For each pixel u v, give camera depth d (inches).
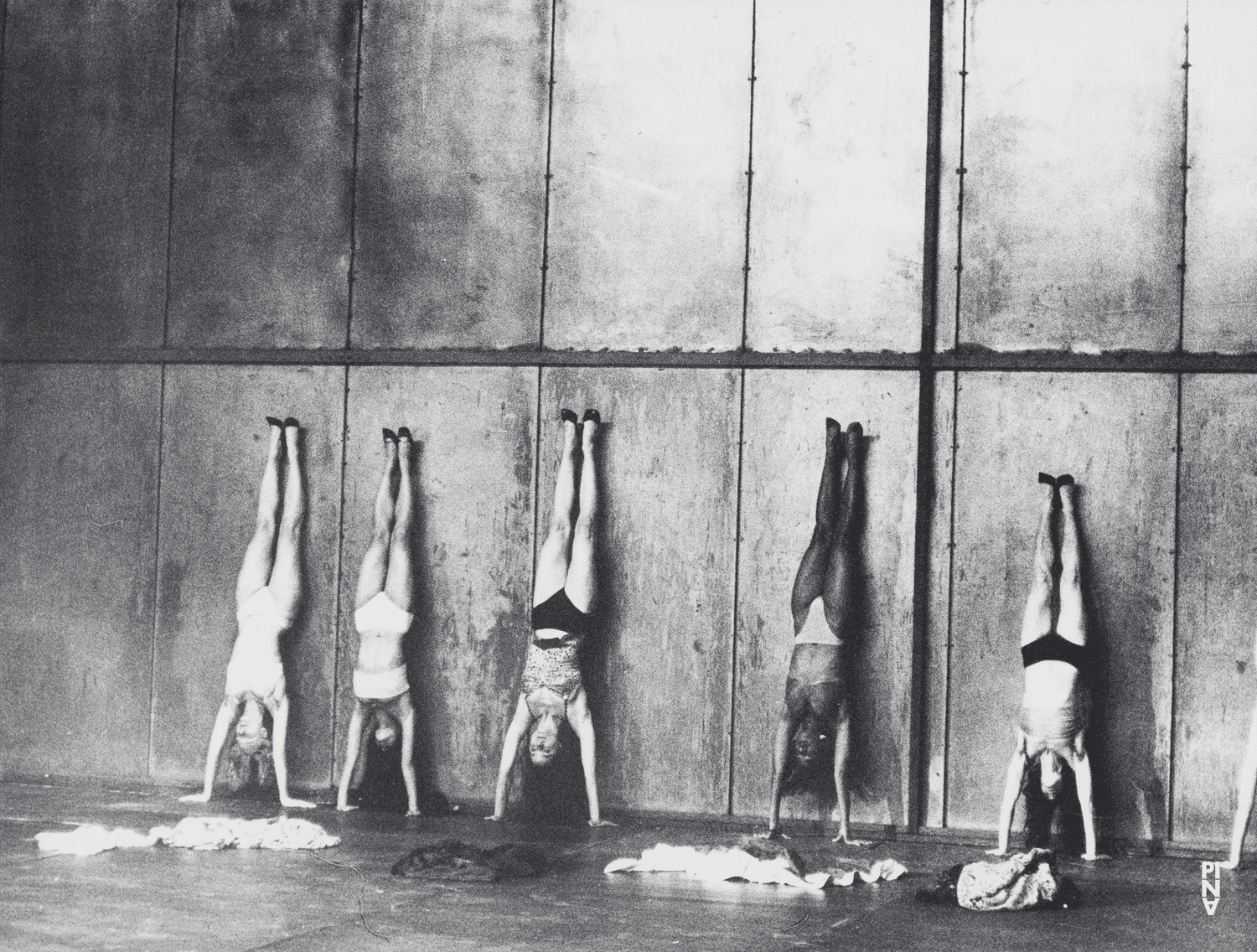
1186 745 438.6
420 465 499.5
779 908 335.9
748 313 479.2
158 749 513.0
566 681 460.8
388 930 299.6
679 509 478.6
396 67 510.9
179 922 301.6
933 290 465.4
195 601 514.3
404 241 507.8
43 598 526.6
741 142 483.2
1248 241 446.3
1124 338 453.1
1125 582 446.3
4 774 524.4
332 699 498.6
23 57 540.1
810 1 480.1
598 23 496.1
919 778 453.4
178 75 528.7
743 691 469.1
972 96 467.8
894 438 463.8
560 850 412.5
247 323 518.6
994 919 329.4
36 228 536.1
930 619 458.6
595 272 492.1
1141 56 456.4
